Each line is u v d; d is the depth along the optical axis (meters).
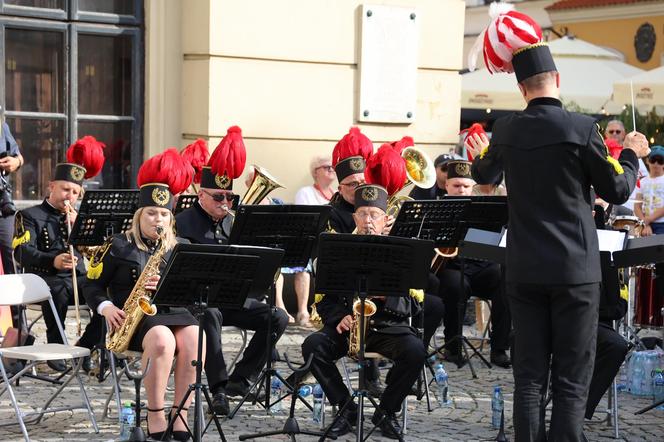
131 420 7.70
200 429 7.10
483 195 9.82
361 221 8.07
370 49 13.38
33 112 12.61
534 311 6.63
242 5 12.72
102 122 12.96
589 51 18.52
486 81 17.44
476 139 8.59
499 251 7.27
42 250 9.77
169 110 13.09
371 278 7.32
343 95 13.36
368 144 9.17
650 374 9.49
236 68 12.75
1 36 12.33
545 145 6.47
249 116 12.86
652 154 13.04
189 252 6.91
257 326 8.73
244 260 7.06
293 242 8.13
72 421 8.21
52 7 12.61
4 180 11.04
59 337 9.61
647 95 16.23
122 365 9.63
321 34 13.16
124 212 9.05
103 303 7.85
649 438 8.15
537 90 6.65
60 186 9.77
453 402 9.17
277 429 8.12
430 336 9.64
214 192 8.86
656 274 8.99
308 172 13.25
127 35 13.01
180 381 7.76
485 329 11.23
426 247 7.30
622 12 26.48
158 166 7.92
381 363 10.40
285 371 9.95
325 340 7.97
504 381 9.97
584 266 6.45
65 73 12.72
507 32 6.68
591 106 17.53
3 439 7.71
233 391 8.66
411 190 11.64
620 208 12.27
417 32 13.65
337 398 7.95
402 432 8.08
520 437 6.55
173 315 7.81
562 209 6.49
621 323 10.38
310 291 13.07
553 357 6.62
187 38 12.98
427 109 13.91
